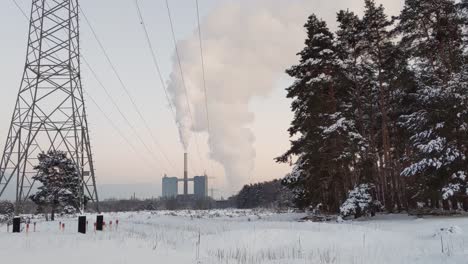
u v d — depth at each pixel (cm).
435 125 2694
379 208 3234
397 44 3453
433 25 3189
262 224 2388
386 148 3506
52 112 3125
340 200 3403
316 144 3238
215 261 1079
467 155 2652
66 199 4353
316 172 3241
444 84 2900
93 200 3488
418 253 1278
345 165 3161
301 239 1600
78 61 3250
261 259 1207
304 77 3369
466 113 2591
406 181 3916
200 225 2659
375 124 3962
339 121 2992
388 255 1272
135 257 1029
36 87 3056
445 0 3127
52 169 4397
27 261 899
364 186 2970
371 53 3516
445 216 2580
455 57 3189
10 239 1393
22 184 2895
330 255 1282
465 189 2550
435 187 2762
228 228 2212
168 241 1524
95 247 1184
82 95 3300
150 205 13575
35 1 3148
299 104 3472
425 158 2670
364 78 3634
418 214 2825
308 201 3578
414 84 3288
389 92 3834
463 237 1549
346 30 3562
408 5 3309
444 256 1167
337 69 3316
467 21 3119
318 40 3381
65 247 1162
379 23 3503
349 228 1930
